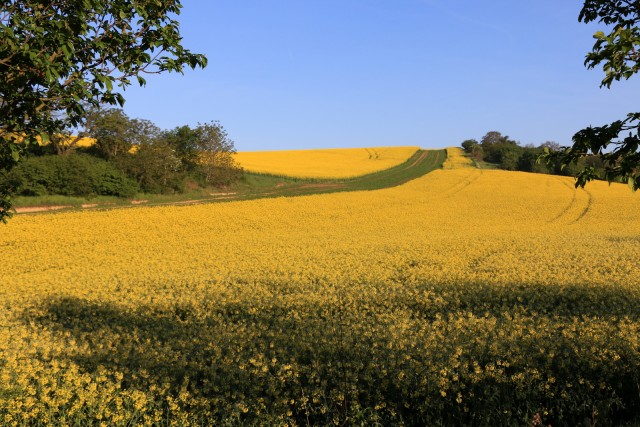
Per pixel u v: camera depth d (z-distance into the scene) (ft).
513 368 23.94
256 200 156.66
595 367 22.71
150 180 175.11
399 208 157.48
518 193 203.51
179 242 90.79
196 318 38.34
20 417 20.83
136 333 33.53
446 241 84.23
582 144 13.41
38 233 95.91
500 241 83.05
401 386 21.80
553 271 53.01
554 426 19.83
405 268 58.75
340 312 39.32
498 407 20.47
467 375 22.27
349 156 388.78
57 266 68.80
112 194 163.43
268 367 25.20
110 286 50.49
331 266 60.08
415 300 41.78
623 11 16.01
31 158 149.18
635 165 12.92
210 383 23.20
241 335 31.42
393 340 28.48
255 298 43.57
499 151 370.94
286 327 34.86
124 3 16.93
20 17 14.61
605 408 19.93
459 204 171.53
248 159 328.70
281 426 20.01
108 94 17.04
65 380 23.82
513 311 36.60
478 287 44.86
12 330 35.17
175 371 25.52
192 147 213.66
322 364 24.89
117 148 196.95
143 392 22.49
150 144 185.88
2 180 20.10
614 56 13.73
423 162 361.51
